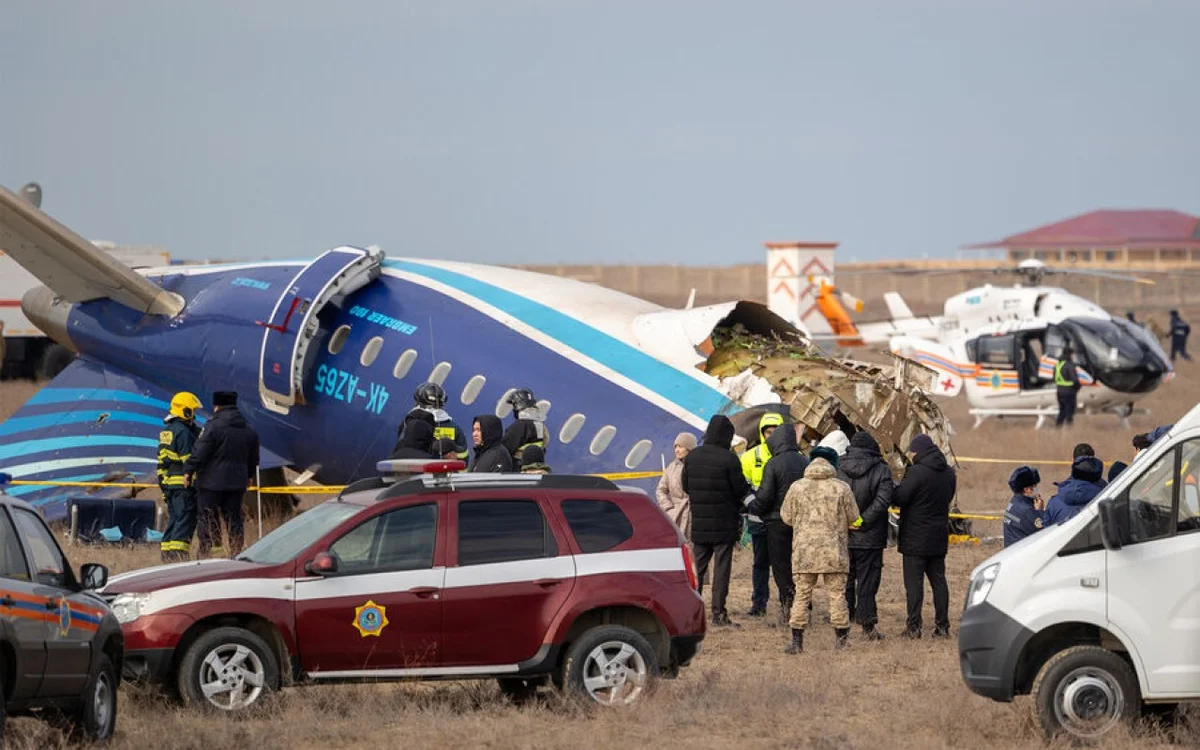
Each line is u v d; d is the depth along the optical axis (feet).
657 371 257.75
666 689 148.56
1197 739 131.85
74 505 267.80
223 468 234.79
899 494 188.44
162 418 310.24
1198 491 131.13
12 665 113.19
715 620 199.93
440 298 288.51
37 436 310.65
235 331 300.61
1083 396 469.57
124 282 311.68
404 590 143.84
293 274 302.86
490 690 159.63
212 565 149.38
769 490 196.03
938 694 150.41
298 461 296.92
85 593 128.36
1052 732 131.34
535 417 232.12
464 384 269.85
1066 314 477.77
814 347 274.77
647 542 150.82
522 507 149.07
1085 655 131.13
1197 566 129.18
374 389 279.90
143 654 139.95
